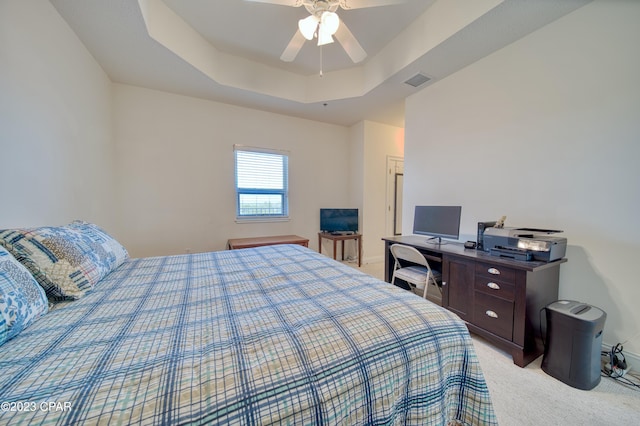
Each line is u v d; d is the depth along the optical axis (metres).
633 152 1.62
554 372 1.58
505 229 1.96
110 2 1.79
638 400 1.39
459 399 0.95
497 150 2.38
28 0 1.55
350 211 4.43
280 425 0.57
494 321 1.85
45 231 1.20
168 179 3.34
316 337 0.78
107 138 2.82
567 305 1.64
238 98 3.45
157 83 3.02
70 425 0.47
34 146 1.60
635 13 1.59
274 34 2.67
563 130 1.94
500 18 1.92
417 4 2.25
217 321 0.88
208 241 3.64
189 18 2.44
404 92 3.23
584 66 1.81
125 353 0.69
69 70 2.01
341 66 3.32
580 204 1.86
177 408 0.53
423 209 2.71
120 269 1.55
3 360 0.65
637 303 1.63
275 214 4.17
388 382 0.76
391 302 1.04
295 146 4.26
